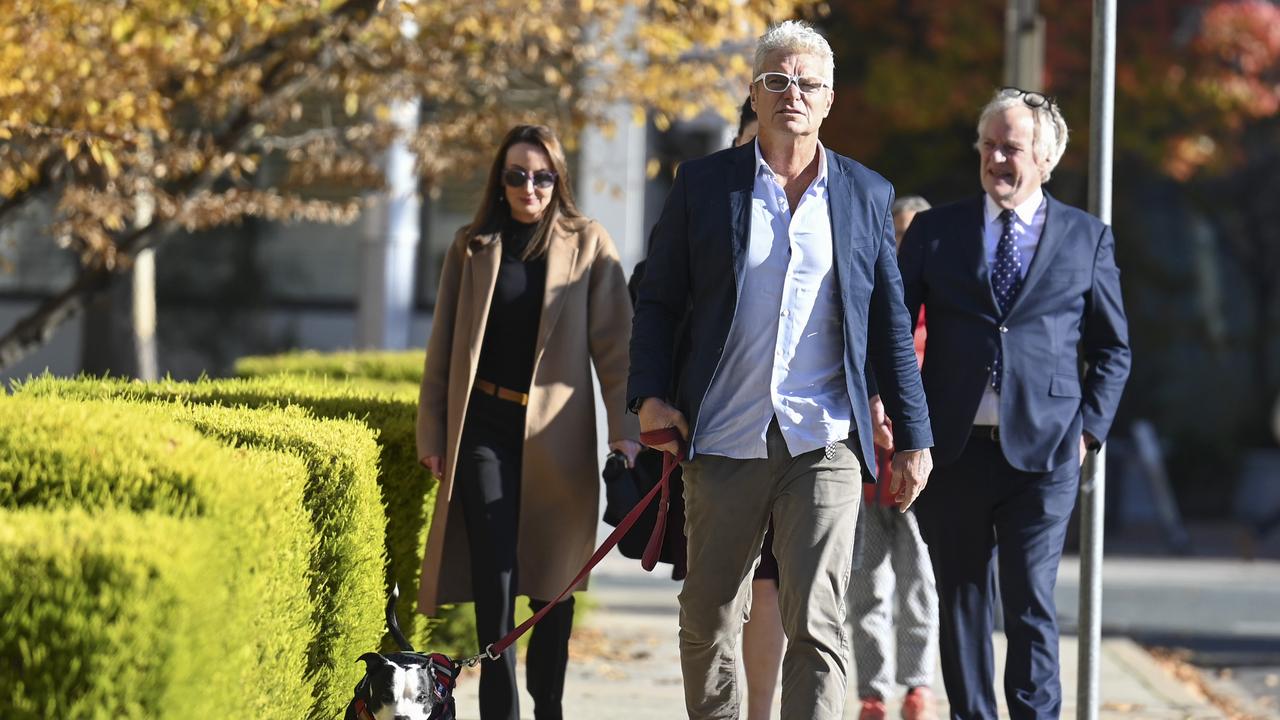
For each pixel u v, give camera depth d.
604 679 31.55
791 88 18.30
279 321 70.44
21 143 32.06
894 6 69.69
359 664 22.00
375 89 36.59
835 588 18.19
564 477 22.66
